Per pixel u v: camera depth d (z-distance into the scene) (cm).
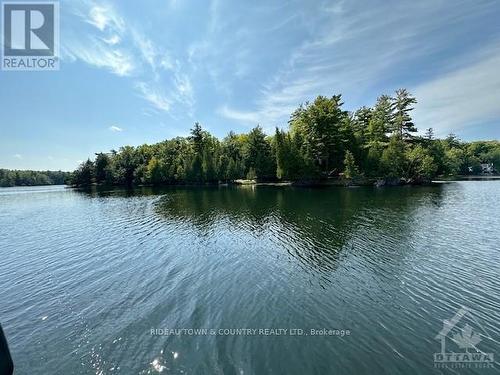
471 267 1594
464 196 4547
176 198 5622
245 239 2334
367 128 8038
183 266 1756
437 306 1192
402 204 3756
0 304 1308
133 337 1025
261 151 8850
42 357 929
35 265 1842
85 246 2278
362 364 860
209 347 955
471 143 14888
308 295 1323
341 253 1888
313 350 930
